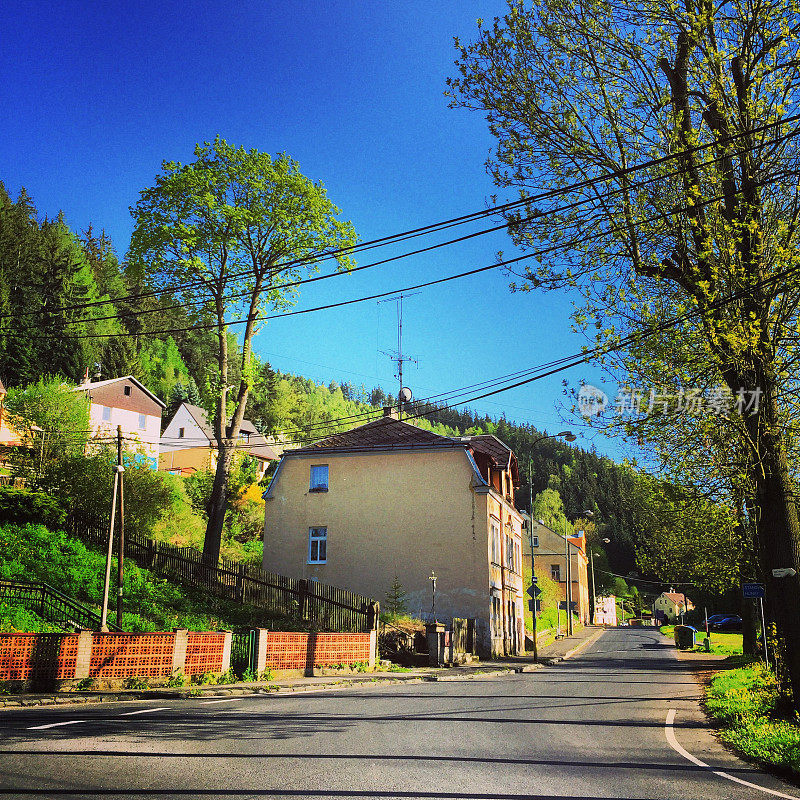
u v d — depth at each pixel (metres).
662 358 11.31
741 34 11.52
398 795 6.61
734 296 11.00
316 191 29.02
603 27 12.08
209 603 25.44
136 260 28.86
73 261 81.06
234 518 47.34
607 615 102.81
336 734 10.32
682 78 12.12
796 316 11.37
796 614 11.66
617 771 8.19
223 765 7.84
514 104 12.62
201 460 74.44
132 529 29.00
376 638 24.98
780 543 11.80
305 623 25.81
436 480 34.22
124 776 7.14
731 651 40.84
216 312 29.55
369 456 35.41
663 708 14.90
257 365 30.17
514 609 40.97
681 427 11.91
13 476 30.91
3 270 67.88
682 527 25.67
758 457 11.62
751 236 11.26
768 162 11.52
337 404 190.50
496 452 40.06
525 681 22.00
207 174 28.81
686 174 11.67
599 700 16.25
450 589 32.88
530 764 8.38
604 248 12.35
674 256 12.45
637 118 12.34
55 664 15.25
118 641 16.44
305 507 35.62
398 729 10.98
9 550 22.83
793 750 8.84
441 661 26.78
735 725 11.61
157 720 11.38
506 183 13.04
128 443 32.78
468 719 12.45
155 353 97.88
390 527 34.16
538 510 124.75
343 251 14.10
